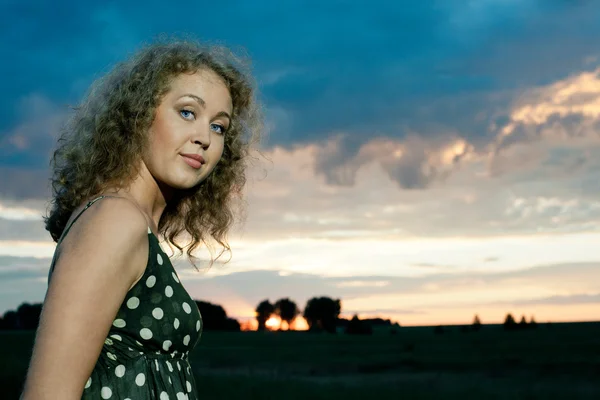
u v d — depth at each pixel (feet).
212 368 139.85
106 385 5.14
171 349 5.43
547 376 129.18
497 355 201.05
